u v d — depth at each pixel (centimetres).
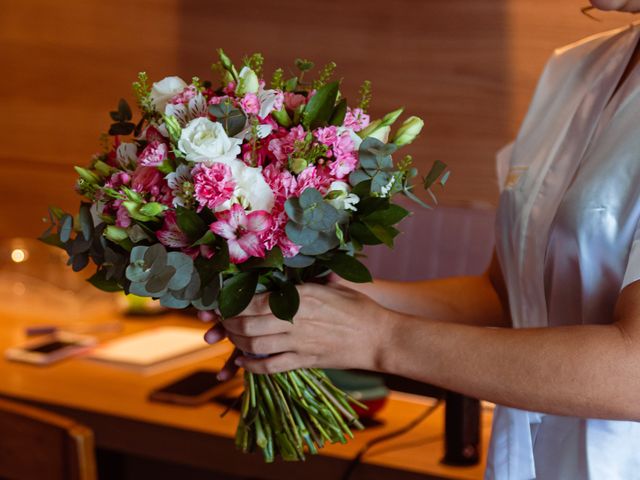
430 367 125
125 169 127
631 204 126
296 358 130
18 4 310
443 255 254
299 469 189
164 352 243
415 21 270
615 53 144
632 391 116
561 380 118
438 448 188
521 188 146
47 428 171
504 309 163
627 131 130
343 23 277
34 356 239
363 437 194
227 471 196
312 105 125
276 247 119
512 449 143
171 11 294
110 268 124
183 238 119
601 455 133
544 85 156
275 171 119
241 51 289
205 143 116
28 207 321
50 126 314
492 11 262
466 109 269
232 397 213
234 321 128
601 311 132
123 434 204
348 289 132
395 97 275
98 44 304
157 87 130
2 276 285
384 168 121
